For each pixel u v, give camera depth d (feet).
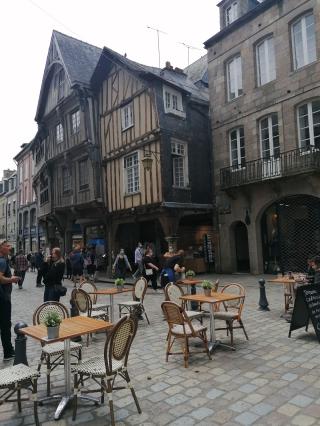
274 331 20.13
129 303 23.88
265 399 11.96
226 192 48.57
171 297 21.21
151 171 49.47
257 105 46.03
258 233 46.47
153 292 37.73
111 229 57.82
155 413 11.46
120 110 54.90
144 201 50.37
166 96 50.11
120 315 24.62
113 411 11.05
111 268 56.29
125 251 58.85
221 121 51.11
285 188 42.55
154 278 38.63
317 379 13.34
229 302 21.01
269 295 31.83
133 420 11.09
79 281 49.11
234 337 19.36
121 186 54.70
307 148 40.55
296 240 42.98
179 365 15.55
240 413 11.14
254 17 46.29
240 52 48.52
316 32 39.58
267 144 45.70
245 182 45.14
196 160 52.65
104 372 11.13
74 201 62.49
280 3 43.19
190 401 12.14
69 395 12.23
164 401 12.25
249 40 47.03
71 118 63.67
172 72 58.13
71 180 63.52
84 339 20.58
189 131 52.19
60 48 63.52
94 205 57.11
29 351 18.71
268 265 46.60
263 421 10.61
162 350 17.79
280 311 25.09
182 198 49.70
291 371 14.21
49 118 71.10
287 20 42.55
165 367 15.39
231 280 42.60
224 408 11.52
